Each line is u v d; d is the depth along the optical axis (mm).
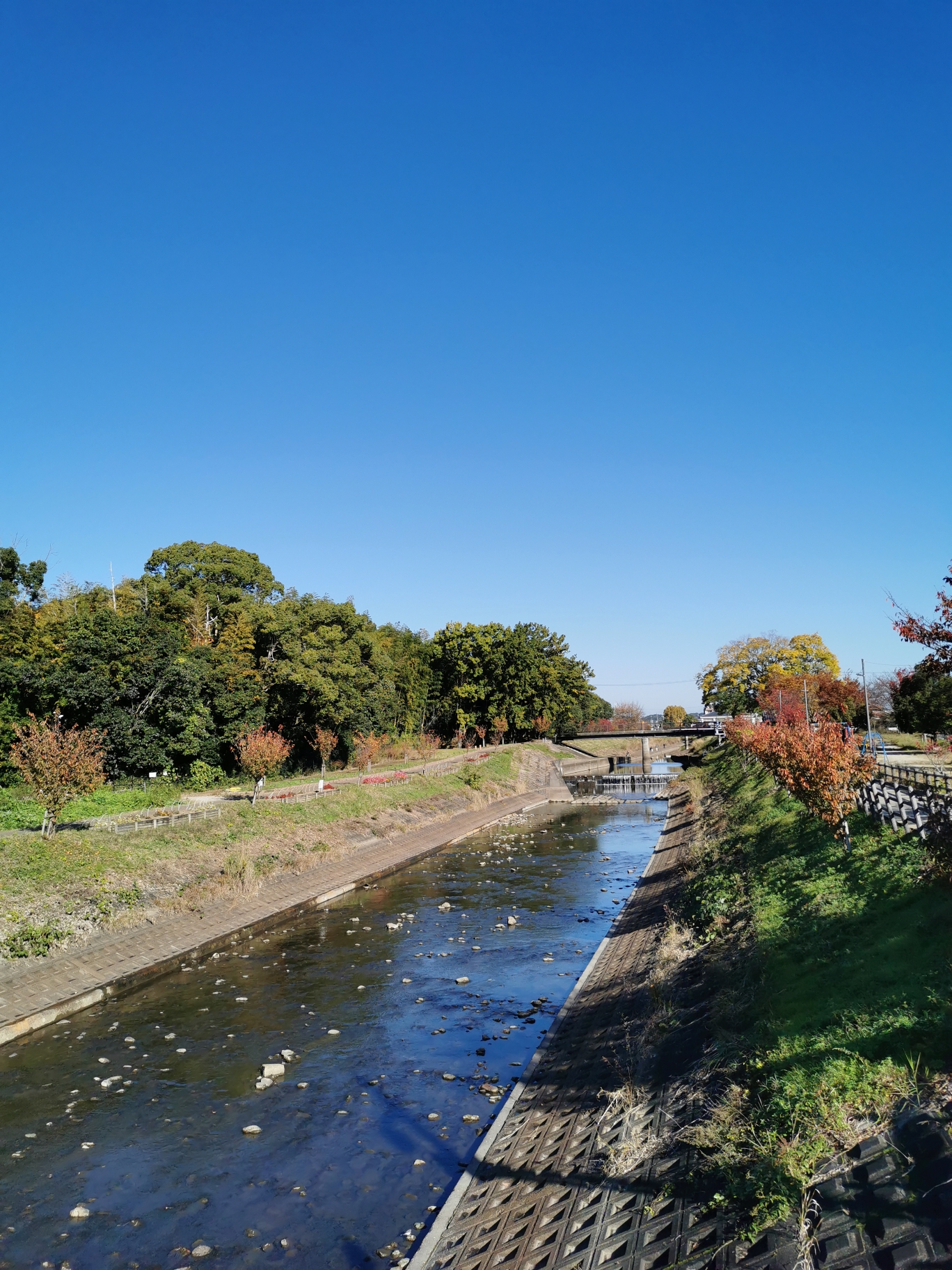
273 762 45719
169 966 26469
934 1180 7695
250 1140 15672
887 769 36062
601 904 35812
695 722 141250
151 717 51562
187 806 41719
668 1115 12414
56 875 27031
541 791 86062
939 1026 10398
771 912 19781
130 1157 15086
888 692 92688
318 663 65438
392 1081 18312
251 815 40812
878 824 22078
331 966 26984
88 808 39844
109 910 26984
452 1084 18141
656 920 28500
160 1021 22047
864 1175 8391
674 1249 9070
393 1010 22828
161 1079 18438
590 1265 9586
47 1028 21469
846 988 13195
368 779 60719
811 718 68312
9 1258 12180
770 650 95938
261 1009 22922
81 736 33188
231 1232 12766
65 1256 12227
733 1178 9586
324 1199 13680
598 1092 14797
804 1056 11414
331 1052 19938
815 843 24250
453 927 32031
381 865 43406
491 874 43219
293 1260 12047
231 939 29750
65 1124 16328
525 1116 15500
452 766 77125
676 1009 17422
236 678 57844
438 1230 11984
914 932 13898
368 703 76000
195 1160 14969
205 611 71188
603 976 23828
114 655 49219
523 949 28828
